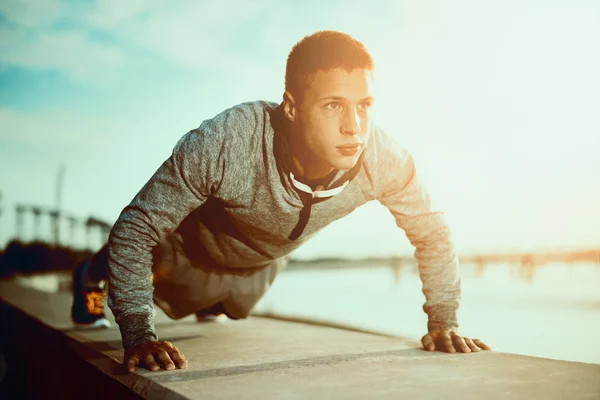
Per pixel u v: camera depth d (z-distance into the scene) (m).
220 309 3.03
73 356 2.05
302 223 1.89
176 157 1.72
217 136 1.71
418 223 1.99
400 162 1.93
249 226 1.98
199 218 2.10
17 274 15.67
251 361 1.73
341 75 1.53
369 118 1.61
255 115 1.77
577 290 7.67
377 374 1.49
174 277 2.38
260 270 2.53
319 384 1.37
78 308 2.81
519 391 1.28
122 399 1.52
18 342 3.23
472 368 1.57
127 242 1.74
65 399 2.12
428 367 1.59
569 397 1.22
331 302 7.85
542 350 3.43
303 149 1.69
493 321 5.06
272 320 3.25
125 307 1.74
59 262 15.91
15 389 3.01
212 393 1.28
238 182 1.77
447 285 2.01
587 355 3.25
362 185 1.88
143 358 1.60
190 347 2.08
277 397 1.23
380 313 6.36
